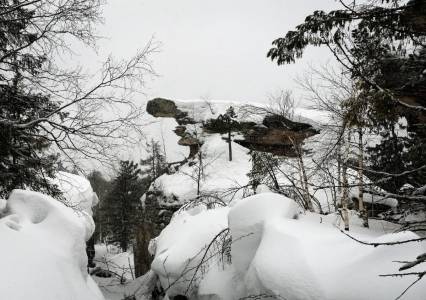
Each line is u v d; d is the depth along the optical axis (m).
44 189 10.08
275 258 5.98
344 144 9.03
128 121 8.57
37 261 4.73
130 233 35.03
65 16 8.49
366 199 11.70
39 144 9.28
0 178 8.97
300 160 10.46
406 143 10.02
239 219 7.61
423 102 7.08
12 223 5.44
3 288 3.77
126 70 8.50
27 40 8.84
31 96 9.14
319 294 5.09
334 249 5.67
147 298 10.77
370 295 4.67
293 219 7.31
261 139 22.59
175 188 23.56
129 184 36.59
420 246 4.89
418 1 5.77
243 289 7.12
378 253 5.07
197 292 8.38
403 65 6.45
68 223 6.22
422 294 4.30
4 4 8.58
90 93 8.45
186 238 9.42
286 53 7.91
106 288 12.27
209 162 24.95
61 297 4.58
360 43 6.14
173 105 29.55
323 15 6.94
